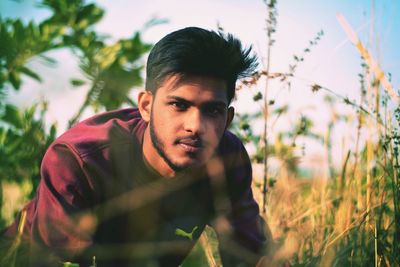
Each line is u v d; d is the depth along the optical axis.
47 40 1.57
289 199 2.26
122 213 1.72
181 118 1.66
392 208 1.88
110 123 1.81
